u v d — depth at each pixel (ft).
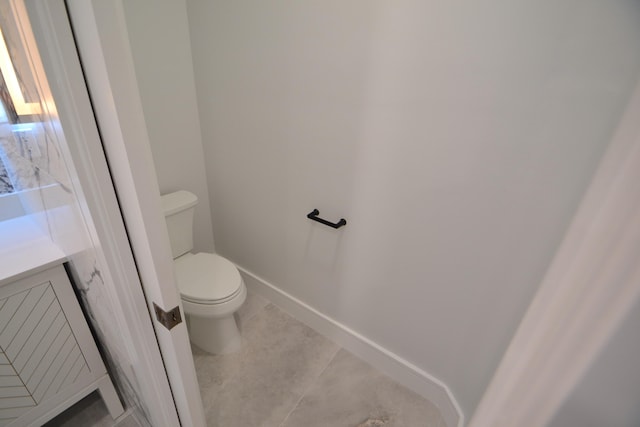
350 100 3.58
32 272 2.93
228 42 4.50
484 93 2.68
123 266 1.88
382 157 3.57
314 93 3.87
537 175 2.58
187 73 5.22
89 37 1.23
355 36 3.27
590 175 2.27
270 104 4.43
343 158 3.94
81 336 3.50
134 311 2.08
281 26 3.83
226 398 4.40
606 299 0.86
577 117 2.27
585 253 1.03
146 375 2.51
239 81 4.65
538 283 2.74
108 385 3.90
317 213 4.53
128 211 1.69
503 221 2.91
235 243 6.47
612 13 1.97
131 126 1.42
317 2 3.41
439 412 4.26
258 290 6.48
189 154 5.76
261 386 4.60
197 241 6.58
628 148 1.08
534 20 2.28
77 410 4.18
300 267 5.38
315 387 4.60
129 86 1.36
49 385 3.38
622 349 0.82
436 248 3.54
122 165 1.52
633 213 0.86
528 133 2.55
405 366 4.51
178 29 4.86
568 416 0.97
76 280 3.33
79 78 1.38
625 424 0.87
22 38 1.54
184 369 2.38
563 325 1.00
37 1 1.20
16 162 3.40
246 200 5.65
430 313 3.94
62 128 1.46
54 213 2.82
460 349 3.79
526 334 1.25
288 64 3.97
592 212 1.15
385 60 3.15
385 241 3.98
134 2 4.31
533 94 2.43
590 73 2.14
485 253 3.15
